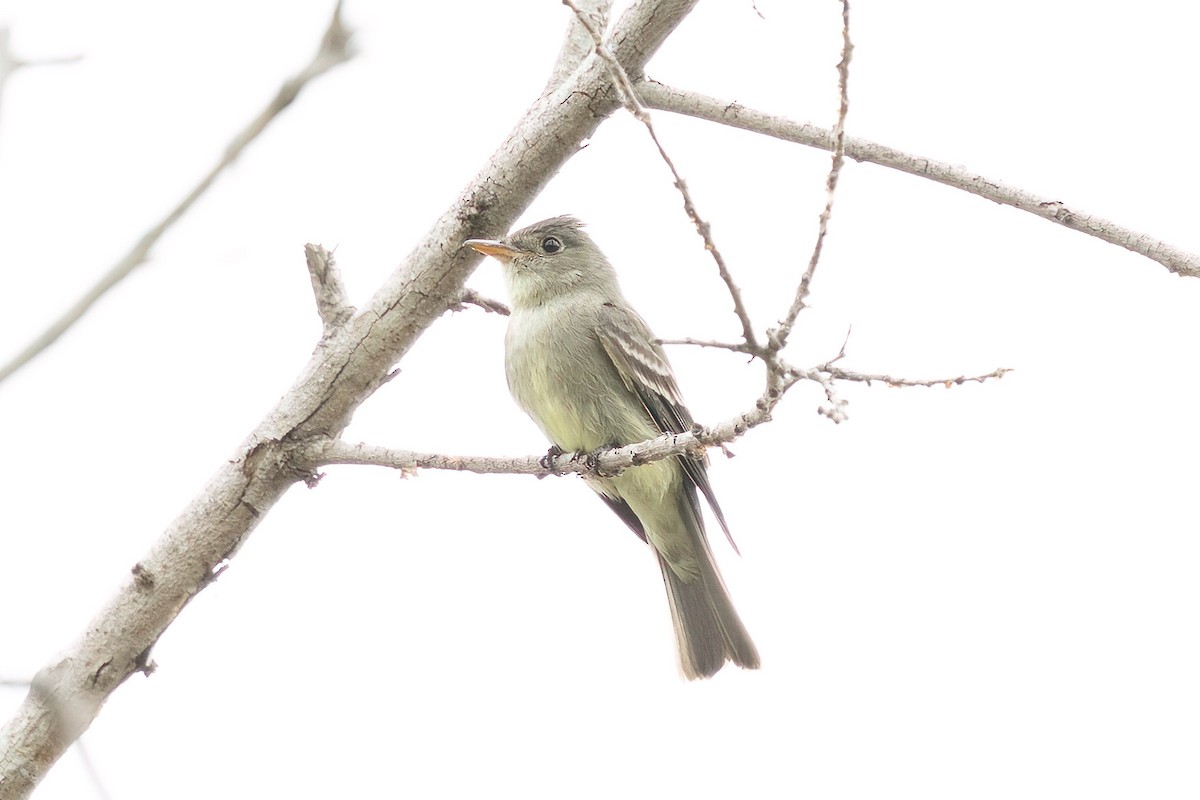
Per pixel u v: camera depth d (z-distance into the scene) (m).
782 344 7.68
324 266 9.64
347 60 6.38
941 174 8.94
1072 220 8.76
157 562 9.45
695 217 7.48
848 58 7.61
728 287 7.57
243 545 9.63
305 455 9.55
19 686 7.06
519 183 9.66
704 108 9.32
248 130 6.46
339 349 9.62
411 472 9.52
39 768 9.16
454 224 9.70
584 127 9.56
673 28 9.40
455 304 9.80
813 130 9.10
